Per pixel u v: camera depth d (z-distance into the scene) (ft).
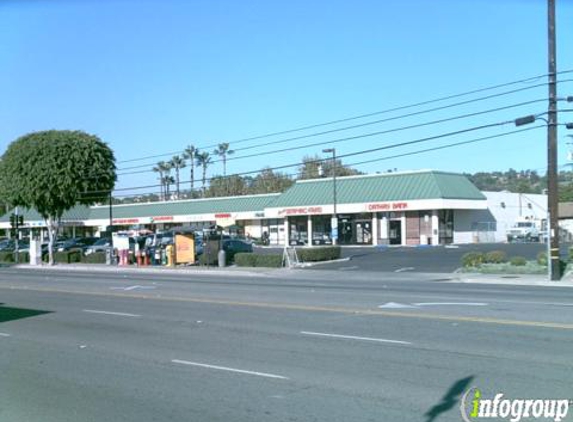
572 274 89.30
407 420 22.65
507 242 203.92
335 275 104.12
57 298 69.46
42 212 169.48
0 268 157.48
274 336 40.83
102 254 163.22
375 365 31.55
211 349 36.88
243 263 130.11
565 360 31.86
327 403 25.03
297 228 222.89
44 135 168.96
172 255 139.03
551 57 86.28
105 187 176.14
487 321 45.03
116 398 26.55
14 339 42.34
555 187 86.94
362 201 199.00
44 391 28.02
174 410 24.56
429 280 91.81
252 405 24.99
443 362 31.86
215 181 373.40
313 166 344.28
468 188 199.72
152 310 56.34
